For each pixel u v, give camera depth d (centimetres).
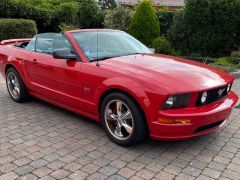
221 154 426
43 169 384
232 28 1330
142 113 413
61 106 551
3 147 442
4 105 631
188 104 402
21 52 618
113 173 376
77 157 414
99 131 499
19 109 605
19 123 533
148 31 1431
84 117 560
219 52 1393
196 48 1421
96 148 439
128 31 1555
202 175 374
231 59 1162
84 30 555
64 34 538
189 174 376
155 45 1382
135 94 406
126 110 433
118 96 429
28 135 484
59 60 524
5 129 507
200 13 1348
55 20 1817
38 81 577
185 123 392
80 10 1984
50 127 515
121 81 424
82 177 368
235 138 477
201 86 409
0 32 1285
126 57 505
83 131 499
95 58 497
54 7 1903
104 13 2016
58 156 416
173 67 459
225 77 464
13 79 649
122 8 1706
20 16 1614
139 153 425
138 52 548
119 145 446
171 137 401
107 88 441
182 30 1431
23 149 436
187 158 414
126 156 417
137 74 425
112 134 454
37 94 602
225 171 384
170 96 391
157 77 416
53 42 557
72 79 496
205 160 409
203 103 413
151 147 442
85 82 475
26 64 595
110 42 545
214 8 1326
